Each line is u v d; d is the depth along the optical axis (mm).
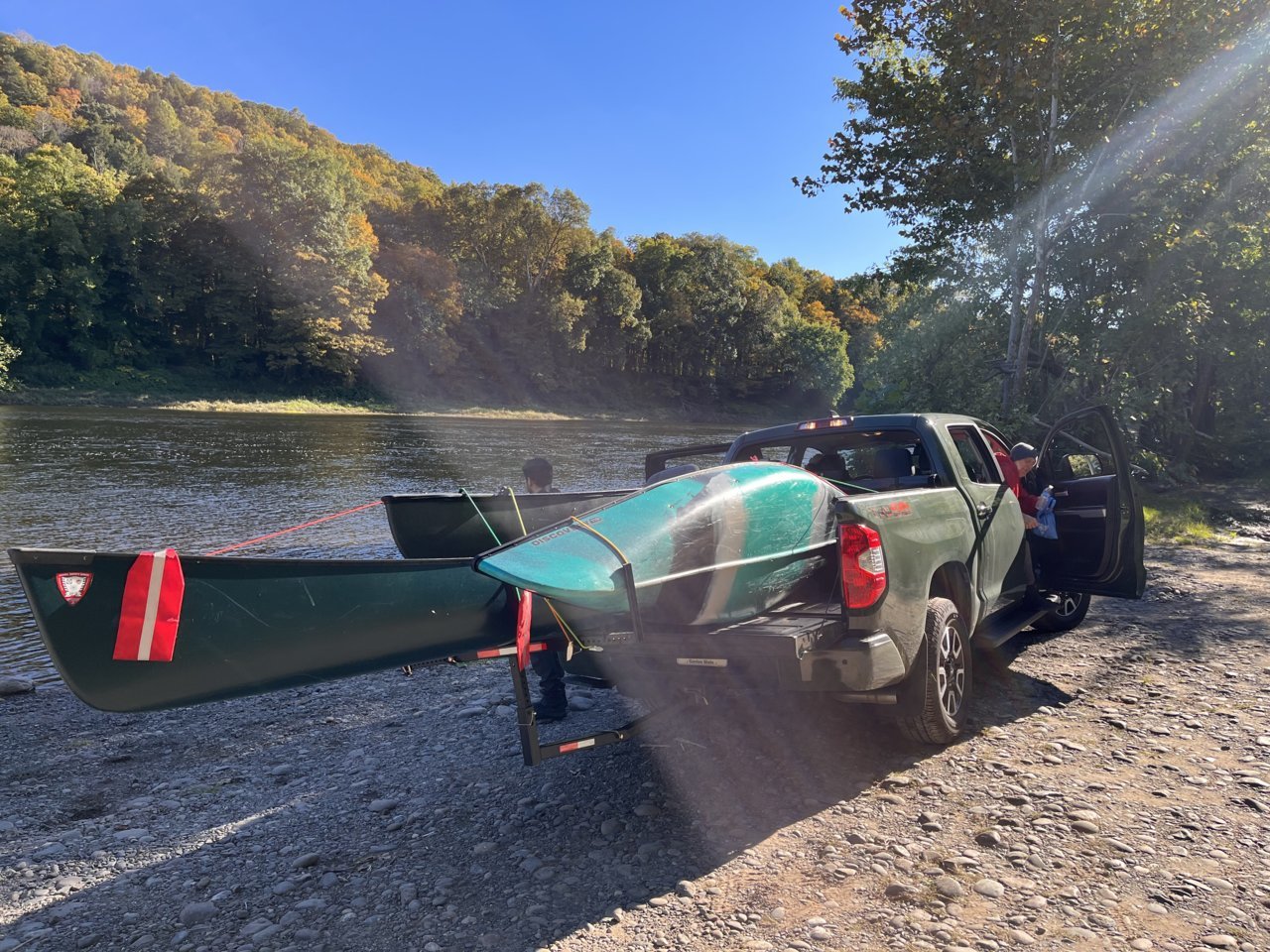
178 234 82875
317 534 13719
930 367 23219
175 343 80938
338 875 3537
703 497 4137
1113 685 5547
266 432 41375
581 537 3861
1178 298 19062
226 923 3207
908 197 21219
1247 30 17047
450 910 3191
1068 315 21391
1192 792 3877
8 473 21641
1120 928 2828
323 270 80625
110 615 3111
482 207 102250
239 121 199250
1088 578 6047
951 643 4637
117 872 3688
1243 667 5918
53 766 4973
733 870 3355
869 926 2912
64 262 71625
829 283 155000
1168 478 23234
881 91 20141
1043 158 19016
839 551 3934
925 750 4504
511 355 98250
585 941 2922
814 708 5152
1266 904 2951
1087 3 16547
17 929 3244
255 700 6109
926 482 5461
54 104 149125
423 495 5938
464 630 3832
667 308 113750
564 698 5297
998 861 3307
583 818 3914
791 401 124562
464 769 4629
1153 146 18859
